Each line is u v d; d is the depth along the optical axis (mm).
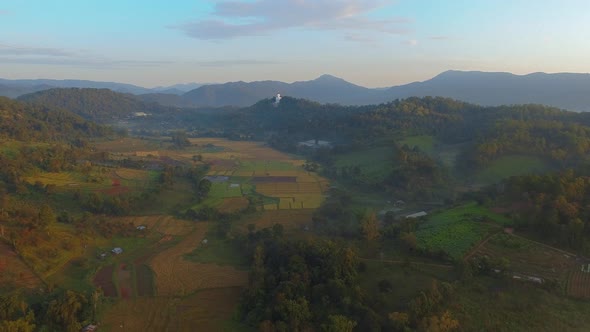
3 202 105812
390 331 60531
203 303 77000
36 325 63469
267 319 65625
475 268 74312
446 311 61219
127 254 100312
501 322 60656
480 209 106688
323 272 74875
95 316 68875
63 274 84312
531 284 69625
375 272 78500
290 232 115562
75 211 119188
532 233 87500
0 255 81250
